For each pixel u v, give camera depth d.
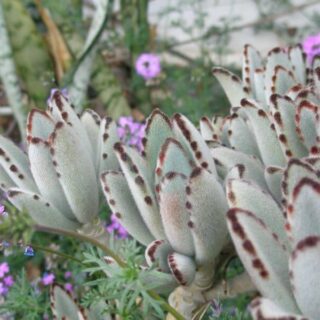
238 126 0.38
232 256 0.33
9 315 0.50
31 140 0.34
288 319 0.22
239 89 0.43
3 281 0.56
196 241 0.30
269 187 0.33
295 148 0.35
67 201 0.36
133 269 0.32
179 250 0.31
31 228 0.30
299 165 0.27
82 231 0.37
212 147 0.37
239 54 1.23
